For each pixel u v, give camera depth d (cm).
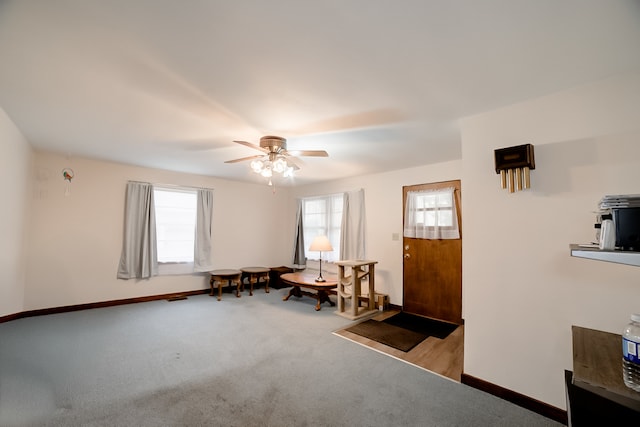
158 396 208
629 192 170
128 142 328
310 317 407
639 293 166
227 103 221
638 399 94
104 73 181
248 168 472
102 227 432
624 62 162
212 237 555
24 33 143
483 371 223
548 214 198
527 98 208
